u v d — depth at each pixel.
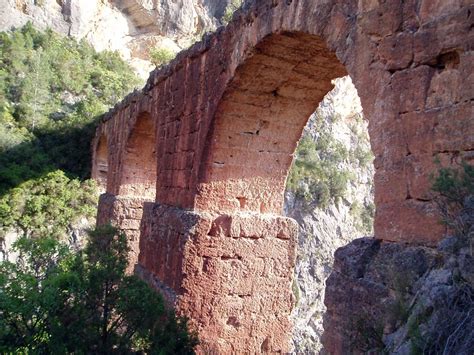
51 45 38.09
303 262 35.88
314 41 7.93
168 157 12.20
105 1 44.53
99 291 6.56
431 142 4.90
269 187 10.56
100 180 27.61
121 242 7.59
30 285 6.56
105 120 23.45
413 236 4.92
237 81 9.22
